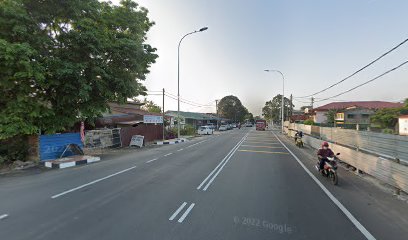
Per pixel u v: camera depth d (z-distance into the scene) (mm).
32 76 11664
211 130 44000
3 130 11602
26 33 11852
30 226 5113
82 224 5215
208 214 5836
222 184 8633
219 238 4664
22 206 6312
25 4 12523
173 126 43719
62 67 12344
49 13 13273
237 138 33094
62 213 5828
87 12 14352
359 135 11078
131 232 4855
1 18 11336
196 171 10812
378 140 9328
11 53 10617
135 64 16031
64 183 8672
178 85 30641
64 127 14969
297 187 8430
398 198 7297
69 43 13555
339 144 14125
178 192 7574
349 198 7289
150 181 8945
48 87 12852
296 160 14523
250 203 6668
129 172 10539
